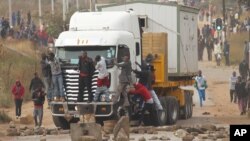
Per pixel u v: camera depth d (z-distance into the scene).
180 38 50.62
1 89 67.00
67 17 94.50
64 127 45.41
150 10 50.44
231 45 111.06
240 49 109.25
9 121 52.91
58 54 44.25
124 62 43.19
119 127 35.81
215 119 52.97
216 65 101.81
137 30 46.22
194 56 55.25
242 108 59.28
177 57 50.47
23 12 136.75
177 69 50.59
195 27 55.47
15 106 58.00
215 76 90.69
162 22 50.38
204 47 112.25
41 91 46.81
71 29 45.53
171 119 48.94
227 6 133.12
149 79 45.47
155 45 48.47
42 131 42.22
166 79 48.78
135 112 45.28
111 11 47.41
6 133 42.31
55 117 45.03
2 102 64.12
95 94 43.16
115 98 43.09
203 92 65.81
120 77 43.16
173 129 42.19
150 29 50.56
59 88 44.03
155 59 48.38
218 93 77.31
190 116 54.91
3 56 75.31
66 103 43.81
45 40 91.69
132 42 45.28
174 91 52.12
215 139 36.38
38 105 46.81
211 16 132.62
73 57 43.88
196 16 55.75
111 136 39.16
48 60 44.62
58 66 43.94
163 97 48.28
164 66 48.44
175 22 50.25
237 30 117.50
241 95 59.41
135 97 45.16
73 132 34.56
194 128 40.12
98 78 42.91
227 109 63.91
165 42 48.56
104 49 43.59
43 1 150.88
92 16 45.59
